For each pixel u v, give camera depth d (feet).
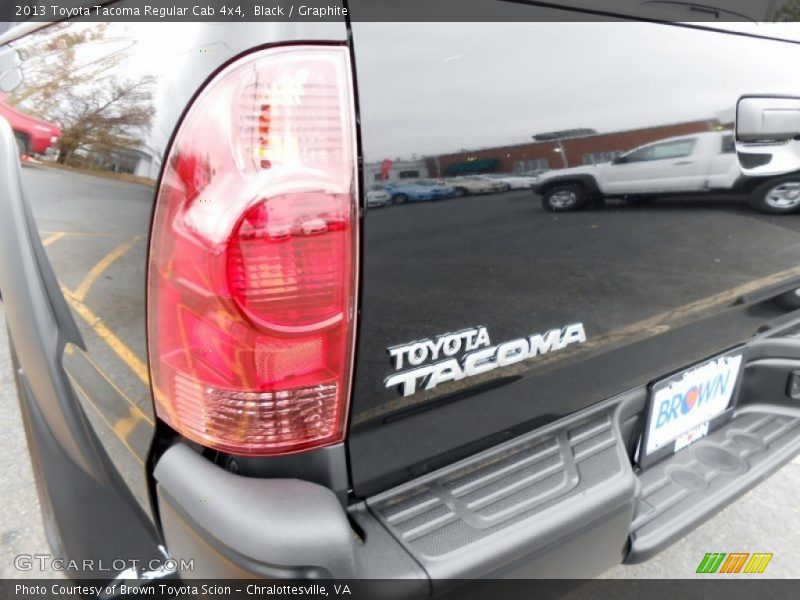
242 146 2.98
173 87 3.28
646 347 5.16
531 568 4.00
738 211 4.95
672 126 4.33
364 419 3.67
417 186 3.37
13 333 6.19
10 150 5.96
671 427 5.68
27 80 5.66
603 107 3.99
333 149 3.09
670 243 4.66
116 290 4.10
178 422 3.63
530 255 3.95
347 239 3.19
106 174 3.97
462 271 3.70
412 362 3.71
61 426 5.89
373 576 3.55
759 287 5.63
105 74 4.15
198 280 3.18
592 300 4.44
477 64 3.51
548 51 3.76
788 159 5.07
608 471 4.53
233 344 3.22
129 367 4.16
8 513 7.15
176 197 3.19
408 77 3.29
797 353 6.41
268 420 3.38
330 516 3.33
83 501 5.94
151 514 4.35
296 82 3.00
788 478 8.15
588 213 4.10
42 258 5.70
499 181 3.66
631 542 4.85
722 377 6.00
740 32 4.68
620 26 4.04
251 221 3.00
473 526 3.94
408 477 4.12
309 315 3.24
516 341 4.14
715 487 5.47
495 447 4.53
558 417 4.86
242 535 3.23
